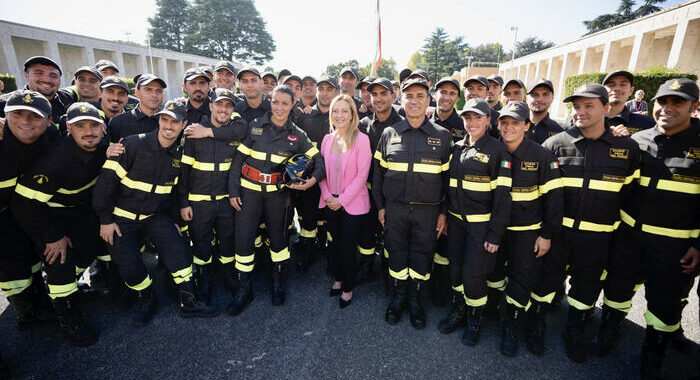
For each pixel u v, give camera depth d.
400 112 4.75
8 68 25.23
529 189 2.58
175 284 3.40
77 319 2.79
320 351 2.71
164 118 2.77
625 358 2.68
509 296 2.79
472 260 2.73
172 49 74.81
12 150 2.45
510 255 2.77
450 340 2.87
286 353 2.68
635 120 3.68
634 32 20.98
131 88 26.38
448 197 2.94
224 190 3.25
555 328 3.04
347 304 3.33
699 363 2.62
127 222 2.89
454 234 2.92
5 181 2.52
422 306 3.38
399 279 3.11
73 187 2.82
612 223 2.58
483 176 2.66
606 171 2.53
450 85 3.59
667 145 2.43
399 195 2.94
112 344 2.76
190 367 2.53
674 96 2.30
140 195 2.87
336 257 3.50
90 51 31.75
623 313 2.68
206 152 3.12
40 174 2.53
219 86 4.72
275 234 3.35
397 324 3.06
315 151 3.46
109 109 3.74
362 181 3.21
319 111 4.32
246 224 3.22
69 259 2.78
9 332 2.88
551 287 2.78
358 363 2.59
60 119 3.73
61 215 2.91
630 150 2.51
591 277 2.66
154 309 3.15
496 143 2.67
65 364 2.54
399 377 2.46
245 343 2.79
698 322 3.08
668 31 19.91
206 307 3.12
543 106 3.57
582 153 2.61
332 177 3.34
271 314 3.18
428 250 3.02
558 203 2.56
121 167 2.78
